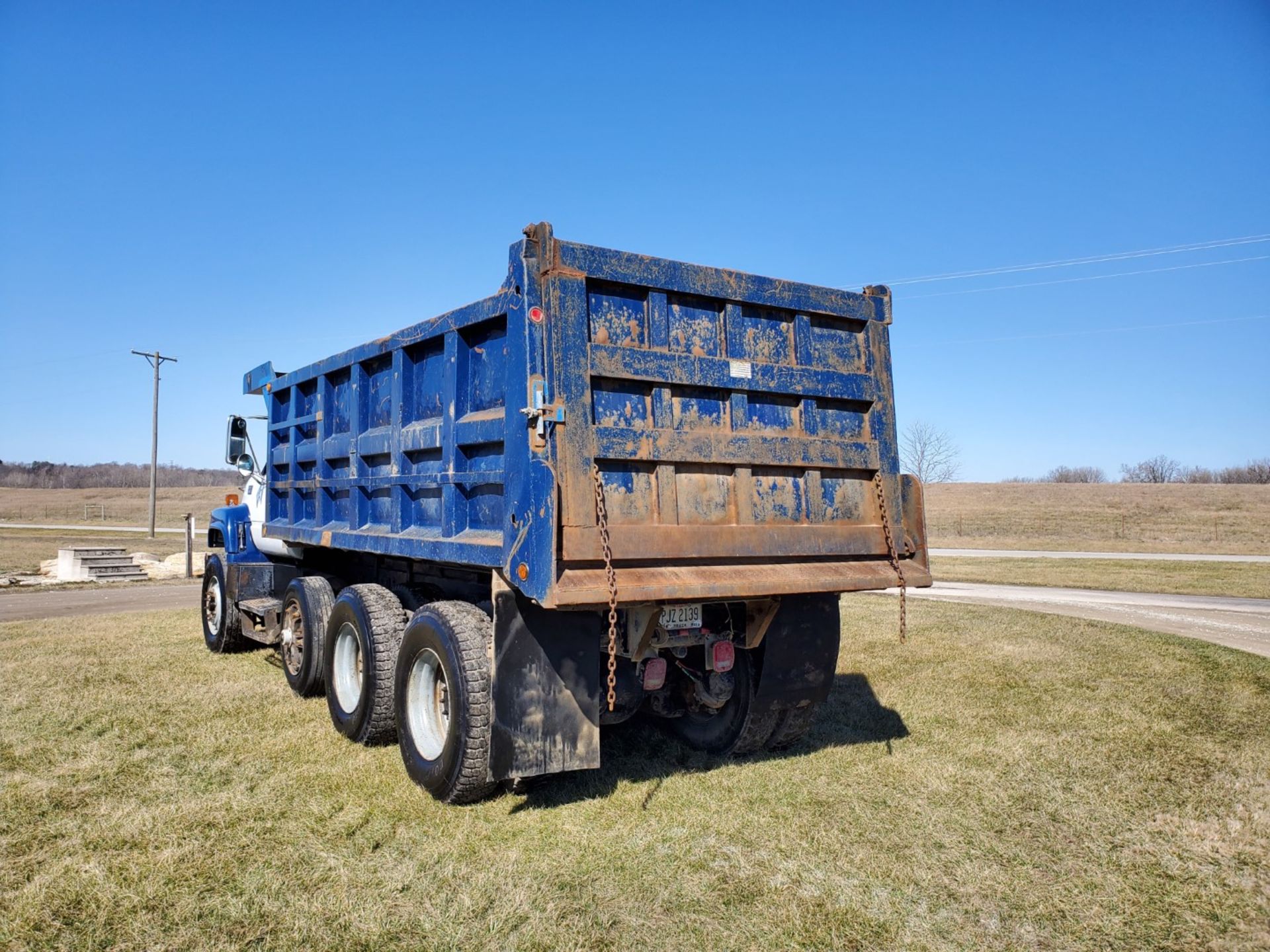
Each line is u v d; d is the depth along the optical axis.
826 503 4.76
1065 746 5.68
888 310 5.13
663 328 4.25
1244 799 4.66
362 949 3.03
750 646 4.88
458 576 5.55
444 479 4.68
